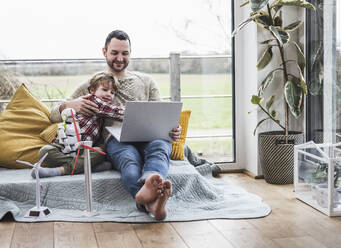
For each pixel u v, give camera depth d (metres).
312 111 3.08
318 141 3.02
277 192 2.74
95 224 2.11
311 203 2.38
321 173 2.29
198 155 3.42
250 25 3.20
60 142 2.49
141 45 3.30
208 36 3.35
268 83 2.97
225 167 3.41
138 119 2.37
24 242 1.90
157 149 2.36
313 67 3.04
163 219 2.11
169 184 2.01
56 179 2.39
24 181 2.37
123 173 2.30
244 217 2.18
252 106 3.24
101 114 2.64
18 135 2.76
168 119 2.45
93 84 2.73
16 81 3.19
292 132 3.11
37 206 2.22
